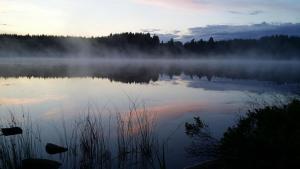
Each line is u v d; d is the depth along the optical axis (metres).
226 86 22.89
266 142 4.96
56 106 14.02
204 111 12.76
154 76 34.00
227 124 10.14
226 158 5.51
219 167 5.43
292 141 4.80
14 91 19.50
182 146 7.70
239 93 18.56
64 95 17.78
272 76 33.38
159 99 16.34
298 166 4.48
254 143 5.11
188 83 25.39
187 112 12.55
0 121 10.96
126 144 7.78
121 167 6.50
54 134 9.08
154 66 64.25
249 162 4.89
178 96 17.55
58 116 11.73
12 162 6.54
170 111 12.77
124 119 10.98
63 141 8.36
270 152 4.85
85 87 21.92
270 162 4.65
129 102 15.30
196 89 21.05
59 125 10.21
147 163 6.70
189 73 40.06
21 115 12.00
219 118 11.24
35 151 7.55
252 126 6.24
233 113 12.15
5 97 16.88
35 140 8.46
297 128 5.38
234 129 6.32
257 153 4.96
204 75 36.09
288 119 5.72
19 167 6.37
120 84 24.25
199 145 7.54
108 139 8.40
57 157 7.15
